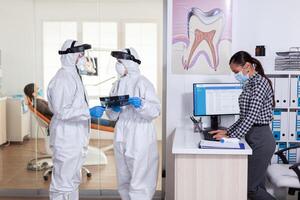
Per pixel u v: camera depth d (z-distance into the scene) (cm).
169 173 352
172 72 343
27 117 404
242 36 356
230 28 337
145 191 293
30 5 389
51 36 392
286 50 360
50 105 282
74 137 281
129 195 294
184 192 259
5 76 397
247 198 282
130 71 299
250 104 275
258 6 357
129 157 288
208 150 251
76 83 284
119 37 394
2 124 406
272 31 359
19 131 407
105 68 394
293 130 351
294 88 345
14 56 394
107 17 393
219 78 341
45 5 389
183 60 341
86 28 392
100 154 414
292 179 282
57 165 283
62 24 392
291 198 342
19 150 410
